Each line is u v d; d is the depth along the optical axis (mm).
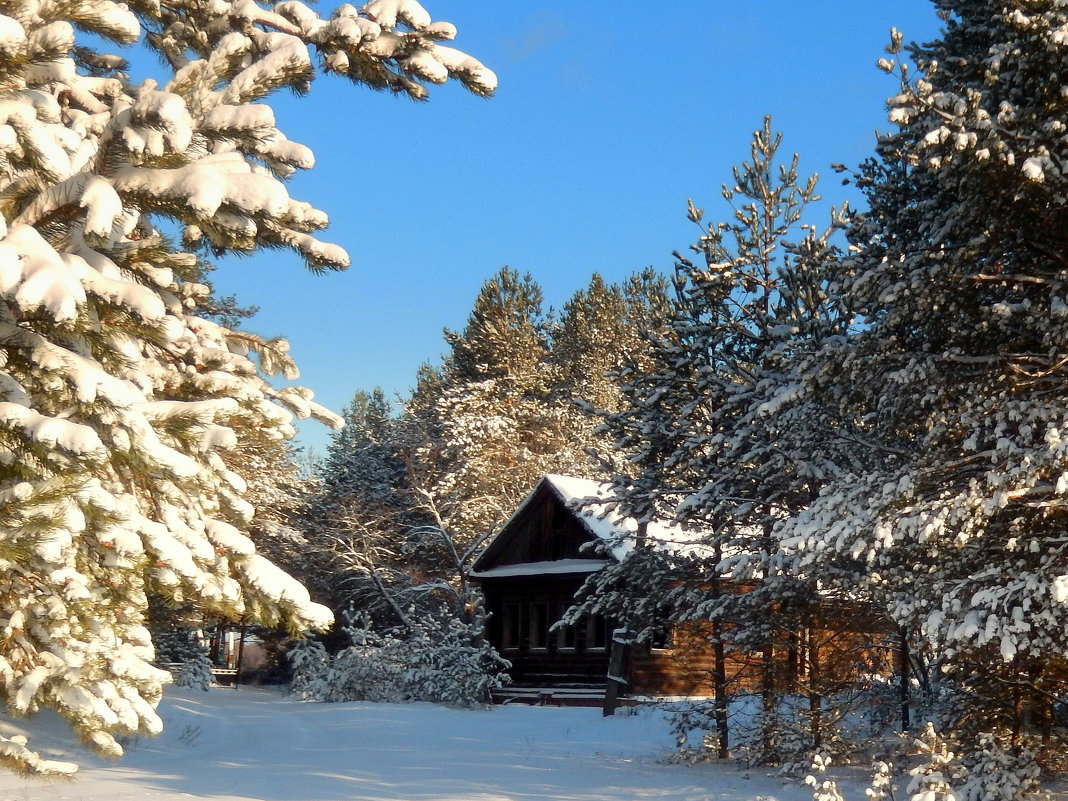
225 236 5113
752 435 15562
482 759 16016
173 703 22797
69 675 5637
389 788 12266
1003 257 10938
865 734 15703
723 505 15445
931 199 11578
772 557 14305
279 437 7203
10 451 4762
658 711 24016
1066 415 9555
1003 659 9688
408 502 42625
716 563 16391
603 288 62562
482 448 41219
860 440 13773
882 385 11648
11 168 4797
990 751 10430
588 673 29609
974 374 10984
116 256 5203
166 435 5840
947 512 9633
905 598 10773
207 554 5898
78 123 6285
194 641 33500
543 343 62281
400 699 29406
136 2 7438
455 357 60125
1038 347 10953
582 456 44188
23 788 10594
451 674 28609
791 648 14953
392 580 38812
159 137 4438
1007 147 9320
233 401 6098
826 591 14227
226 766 14117
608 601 16844
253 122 4828
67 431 4496
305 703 29844
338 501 41719
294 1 6113
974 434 10336
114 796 10484
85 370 4738
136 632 6258
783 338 16156
